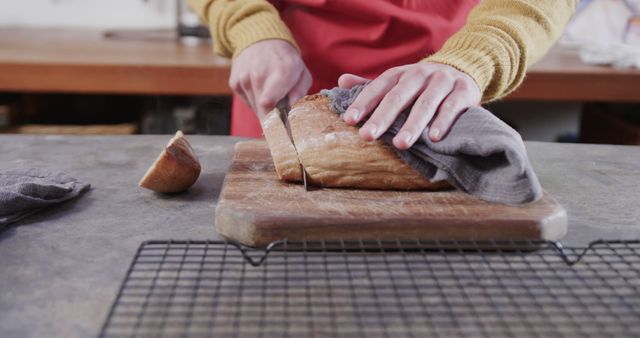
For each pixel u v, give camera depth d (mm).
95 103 1785
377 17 1063
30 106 1707
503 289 585
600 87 1459
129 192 782
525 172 646
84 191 775
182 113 1724
